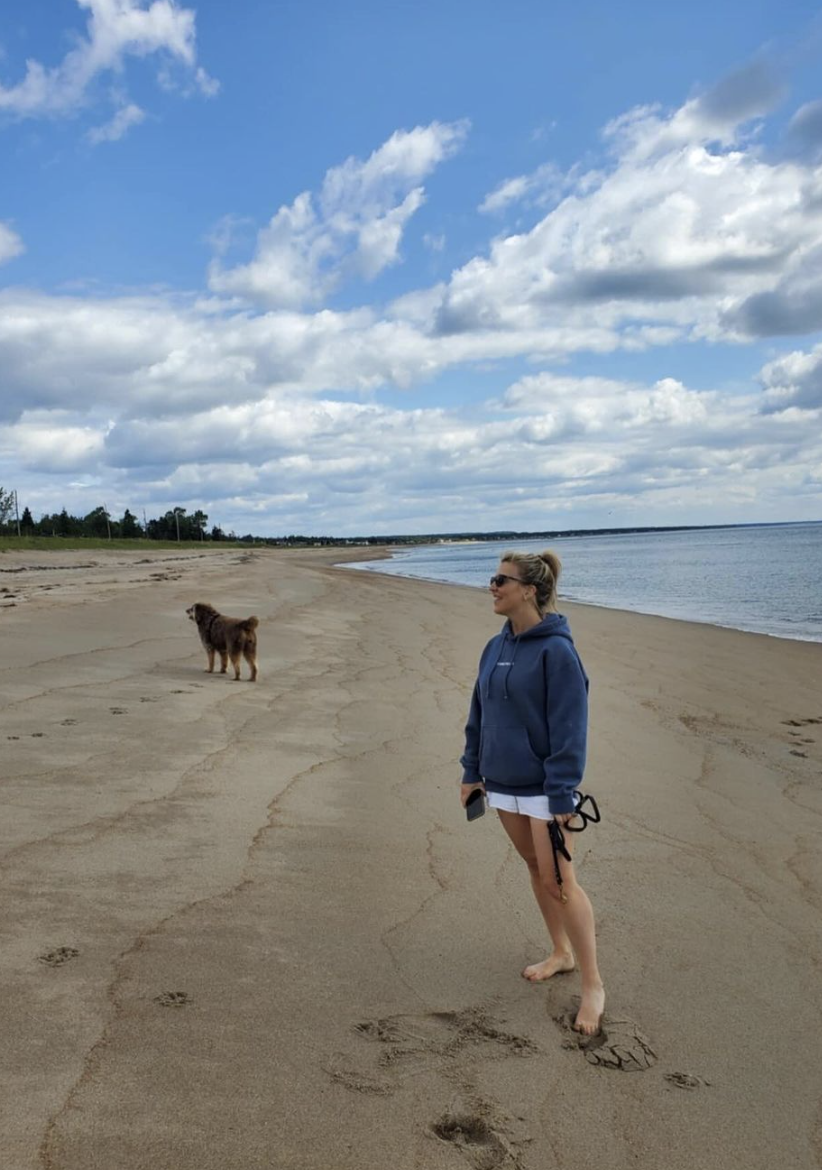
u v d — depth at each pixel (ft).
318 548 542.57
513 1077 10.37
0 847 15.87
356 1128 9.16
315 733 26.94
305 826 18.49
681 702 36.32
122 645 41.78
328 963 12.69
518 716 11.89
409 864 16.85
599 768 25.03
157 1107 9.14
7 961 11.89
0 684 30.27
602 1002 11.71
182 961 12.32
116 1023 10.61
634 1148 9.29
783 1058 11.18
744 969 13.56
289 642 48.29
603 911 15.46
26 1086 9.26
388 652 46.65
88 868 15.29
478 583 135.23
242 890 14.96
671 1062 10.93
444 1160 8.82
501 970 12.95
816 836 20.47
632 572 157.99
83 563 149.69
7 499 274.98
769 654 51.13
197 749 23.82
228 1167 8.39
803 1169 9.16
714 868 17.90
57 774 20.54
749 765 26.71
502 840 18.56
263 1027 10.85
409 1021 11.34
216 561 180.86
